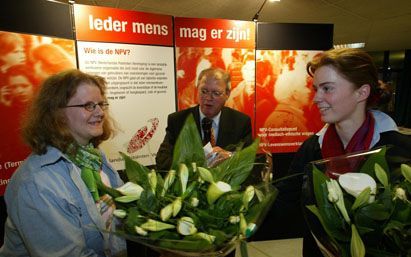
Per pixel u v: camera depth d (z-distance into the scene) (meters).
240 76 2.86
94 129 1.10
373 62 0.94
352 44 8.01
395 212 0.61
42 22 2.05
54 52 2.12
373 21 5.25
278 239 2.61
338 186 0.66
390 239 0.60
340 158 0.80
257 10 4.30
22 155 2.02
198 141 0.84
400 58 9.85
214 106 1.94
